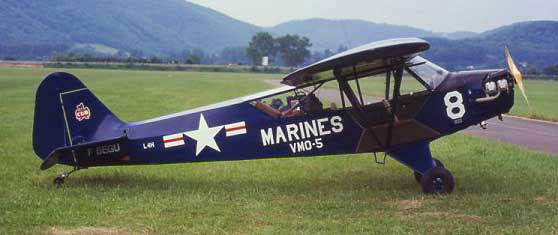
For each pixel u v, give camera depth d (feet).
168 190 32.30
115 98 112.27
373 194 31.63
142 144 33.60
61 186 32.89
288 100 33.63
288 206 28.76
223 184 34.50
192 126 33.76
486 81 33.12
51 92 33.45
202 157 33.83
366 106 33.06
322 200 30.17
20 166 39.40
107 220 25.90
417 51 28.99
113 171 38.11
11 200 29.30
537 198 30.48
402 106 33.01
